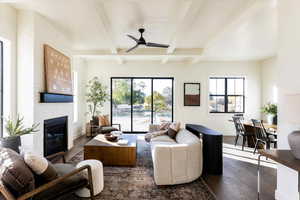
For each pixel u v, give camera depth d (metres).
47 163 1.71
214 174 2.83
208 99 6.02
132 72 6.00
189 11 2.46
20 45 2.78
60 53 3.54
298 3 1.81
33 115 2.79
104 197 2.14
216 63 6.01
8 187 1.43
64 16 2.96
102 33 3.69
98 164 2.25
